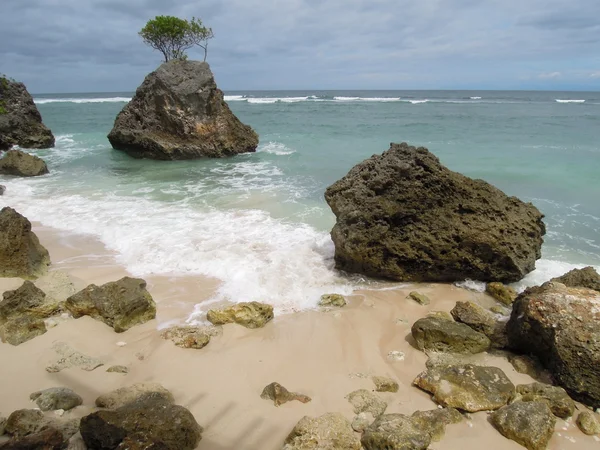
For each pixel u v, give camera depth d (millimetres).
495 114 45688
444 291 8578
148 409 4590
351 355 6324
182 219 12070
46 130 27797
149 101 25109
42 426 4531
